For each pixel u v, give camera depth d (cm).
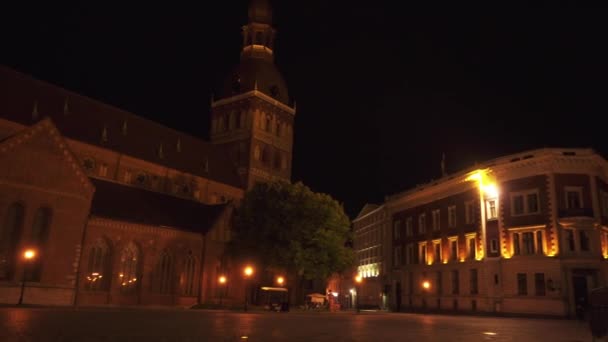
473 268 5806
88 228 4756
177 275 5453
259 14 8894
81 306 4253
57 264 4391
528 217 5253
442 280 6353
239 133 8225
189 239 5656
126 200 5431
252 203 5931
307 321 3278
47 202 4391
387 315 5172
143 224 5188
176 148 7175
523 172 5359
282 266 5616
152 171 6556
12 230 4184
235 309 5175
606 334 1862
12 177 4194
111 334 1788
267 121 8450
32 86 5716
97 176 5878
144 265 5156
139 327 2167
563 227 4997
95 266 4803
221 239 6006
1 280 4069
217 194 7462
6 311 2895
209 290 5725
